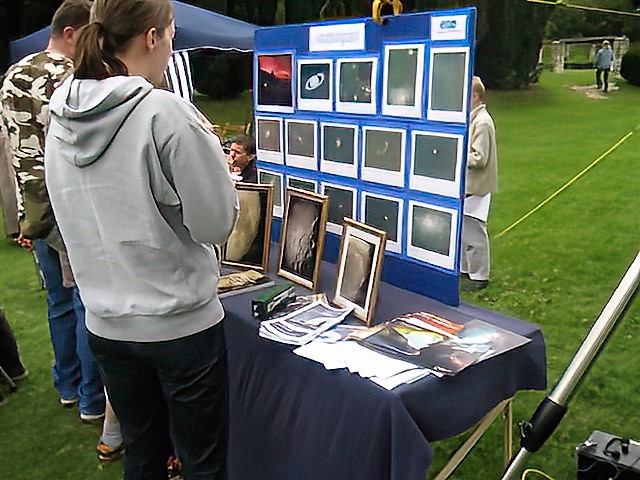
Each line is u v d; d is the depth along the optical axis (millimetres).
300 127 2059
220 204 1188
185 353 1255
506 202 5062
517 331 1525
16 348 2645
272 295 1631
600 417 2330
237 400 1628
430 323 1528
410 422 1226
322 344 1450
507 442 1708
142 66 1221
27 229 1944
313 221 1800
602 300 3463
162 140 1115
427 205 1654
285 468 1508
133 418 1392
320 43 1903
